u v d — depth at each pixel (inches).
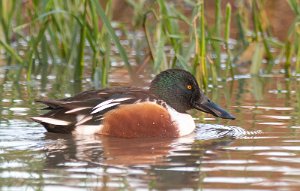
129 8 907.4
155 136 467.5
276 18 823.1
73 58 679.1
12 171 382.3
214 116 527.8
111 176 372.8
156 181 363.9
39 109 528.7
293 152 419.8
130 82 630.5
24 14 797.9
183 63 585.3
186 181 364.2
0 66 706.8
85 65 711.7
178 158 409.7
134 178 369.4
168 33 614.5
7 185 358.0
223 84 636.7
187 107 498.6
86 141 452.1
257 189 350.9
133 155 416.8
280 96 585.3
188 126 476.7
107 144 444.5
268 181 363.9
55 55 735.7
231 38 807.1
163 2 600.7
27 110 526.0
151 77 652.7
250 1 686.5
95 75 631.2
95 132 468.8
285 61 710.5
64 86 618.2
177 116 476.7
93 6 617.9
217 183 361.4
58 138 458.0
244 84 636.7
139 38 807.7
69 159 406.6
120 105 469.7
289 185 356.8
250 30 792.3
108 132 466.6
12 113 516.4
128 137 466.0
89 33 633.6
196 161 402.9
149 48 636.7
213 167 390.0
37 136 460.8
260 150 425.7
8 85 621.0
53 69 690.2
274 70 698.2
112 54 770.2
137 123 465.7
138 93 480.4
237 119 510.0
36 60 730.8
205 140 456.4
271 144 439.5
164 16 601.6
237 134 469.4
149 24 800.9
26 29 799.1
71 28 676.1
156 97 482.3
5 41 671.1
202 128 490.3
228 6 622.8
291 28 663.8
